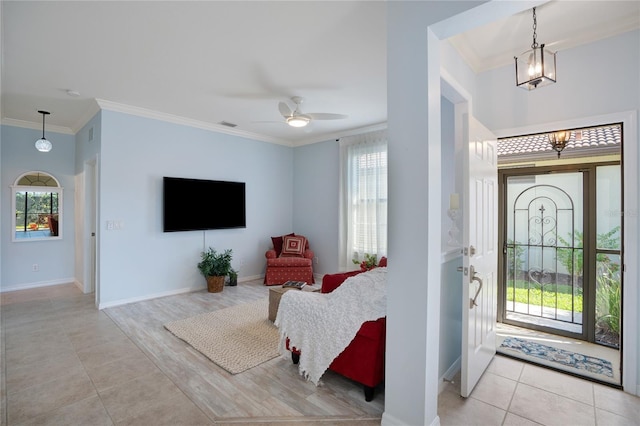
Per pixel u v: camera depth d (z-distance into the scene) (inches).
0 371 101.9
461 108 107.3
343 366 91.0
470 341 90.5
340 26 96.5
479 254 97.0
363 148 210.7
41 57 115.6
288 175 258.5
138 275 178.7
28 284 206.5
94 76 132.3
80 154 206.4
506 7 60.6
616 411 83.4
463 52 102.7
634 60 89.5
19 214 203.0
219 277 197.6
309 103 164.7
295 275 219.6
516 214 151.5
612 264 127.5
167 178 186.5
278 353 115.2
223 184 213.9
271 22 94.5
